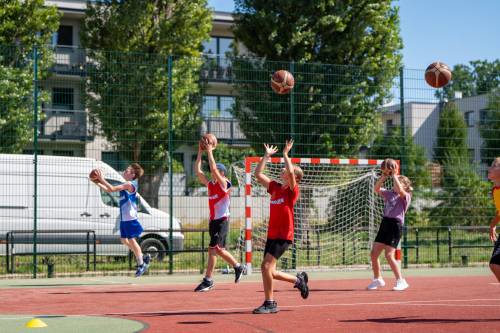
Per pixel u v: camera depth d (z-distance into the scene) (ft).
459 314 25.04
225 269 49.24
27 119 53.31
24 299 31.86
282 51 70.08
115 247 54.08
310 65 54.39
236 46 75.72
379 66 69.92
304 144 53.93
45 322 23.26
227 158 58.39
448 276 46.47
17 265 50.29
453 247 55.36
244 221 51.31
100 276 47.57
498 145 57.16
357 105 54.90
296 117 53.88
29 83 52.65
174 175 63.77
